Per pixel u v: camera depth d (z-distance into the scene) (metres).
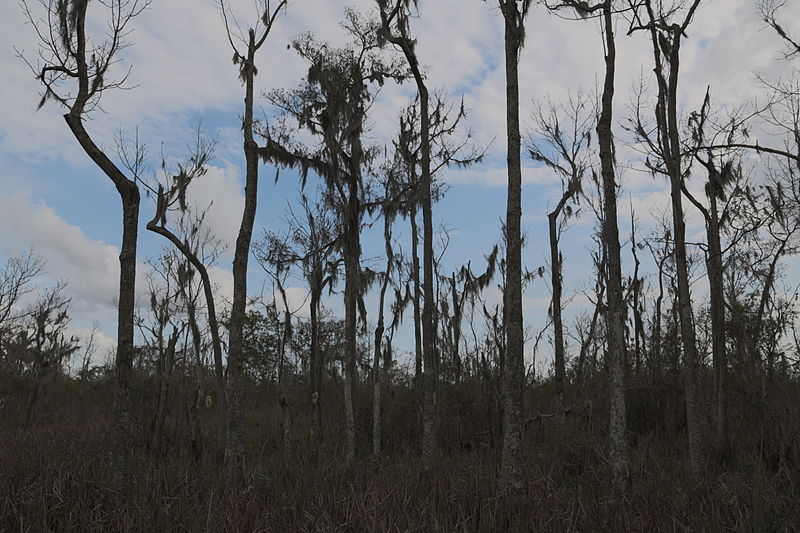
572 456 15.10
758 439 14.82
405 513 8.58
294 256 19.84
